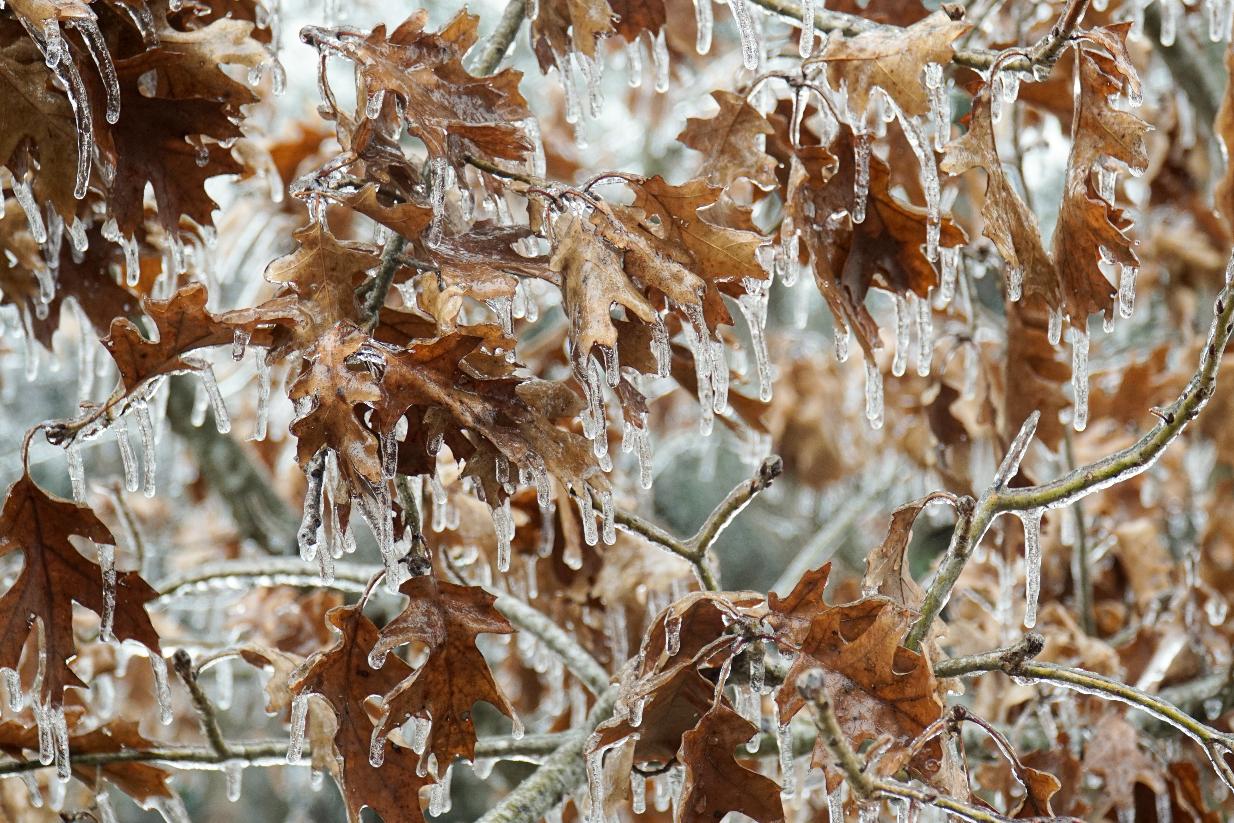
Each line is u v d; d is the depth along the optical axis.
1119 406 3.42
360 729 2.24
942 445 2.78
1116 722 2.66
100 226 2.40
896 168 2.53
